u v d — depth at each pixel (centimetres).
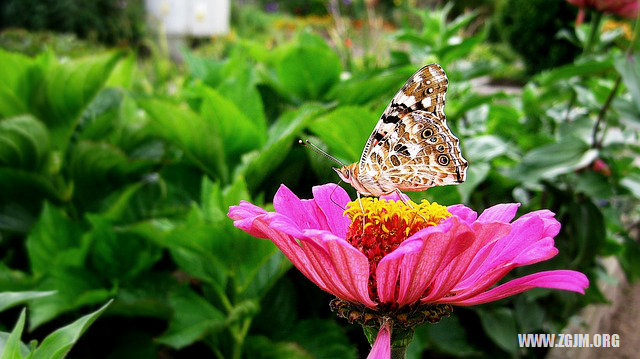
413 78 13
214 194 18
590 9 27
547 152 25
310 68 26
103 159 23
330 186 14
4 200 23
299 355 19
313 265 11
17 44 85
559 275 10
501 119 33
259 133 23
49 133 24
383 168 12
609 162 25
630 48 22
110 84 29
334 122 20
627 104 25
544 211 12
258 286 20
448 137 13
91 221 21
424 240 10
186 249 18
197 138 22
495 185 26
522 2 119
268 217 10
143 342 21
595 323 36
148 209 24
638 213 42
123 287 21
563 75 25
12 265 24
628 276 33
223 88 24
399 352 11
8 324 22
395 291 10
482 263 11
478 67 34
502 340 24
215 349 20
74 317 22
